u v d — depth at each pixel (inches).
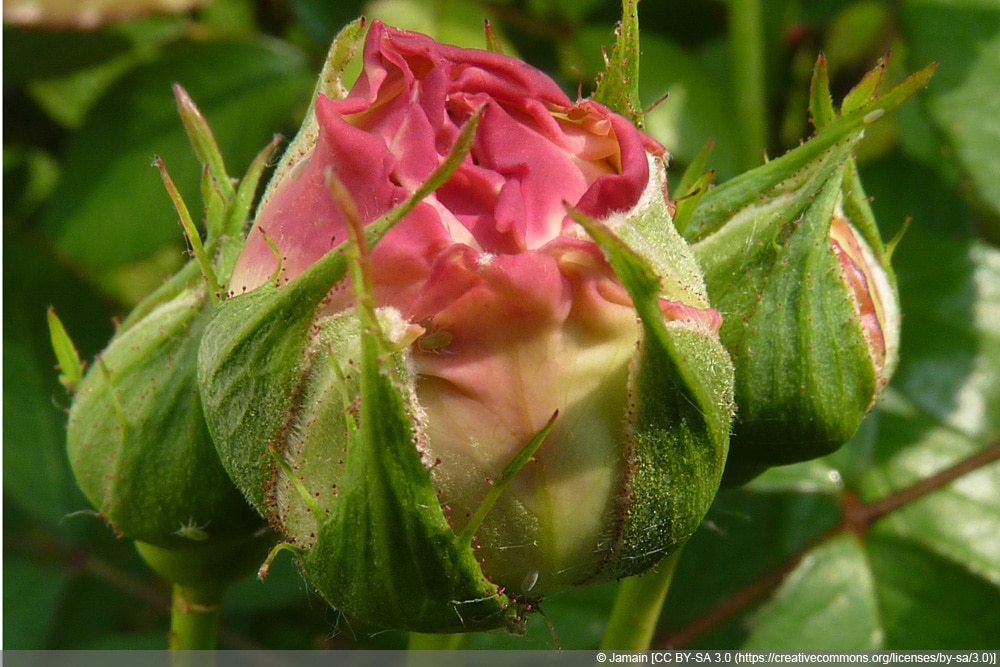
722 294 7.5
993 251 9.8
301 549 6.8
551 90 6.8
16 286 10.5
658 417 6.7
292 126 10.8
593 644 8.9
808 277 7.4
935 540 8.9
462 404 6.6
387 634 9.1
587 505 6.7
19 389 10.4
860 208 7.6
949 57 9.4
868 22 11.0
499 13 10.1
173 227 10.5
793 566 8.9
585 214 6.5
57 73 10.9
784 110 10.4
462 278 6.5
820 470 8.8
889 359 7.7
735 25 9.5
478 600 6.7
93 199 10.5
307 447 6.7
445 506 6.6
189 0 10.1
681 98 9.7
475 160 6.7
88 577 10.0
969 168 9.3
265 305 6.7
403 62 6.7
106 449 7.7
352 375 6.6
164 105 10.7
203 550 7.9
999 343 9.5
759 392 7.5
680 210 7.3
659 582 8.0
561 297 6.6
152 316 7.7
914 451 9.2
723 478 7.8
